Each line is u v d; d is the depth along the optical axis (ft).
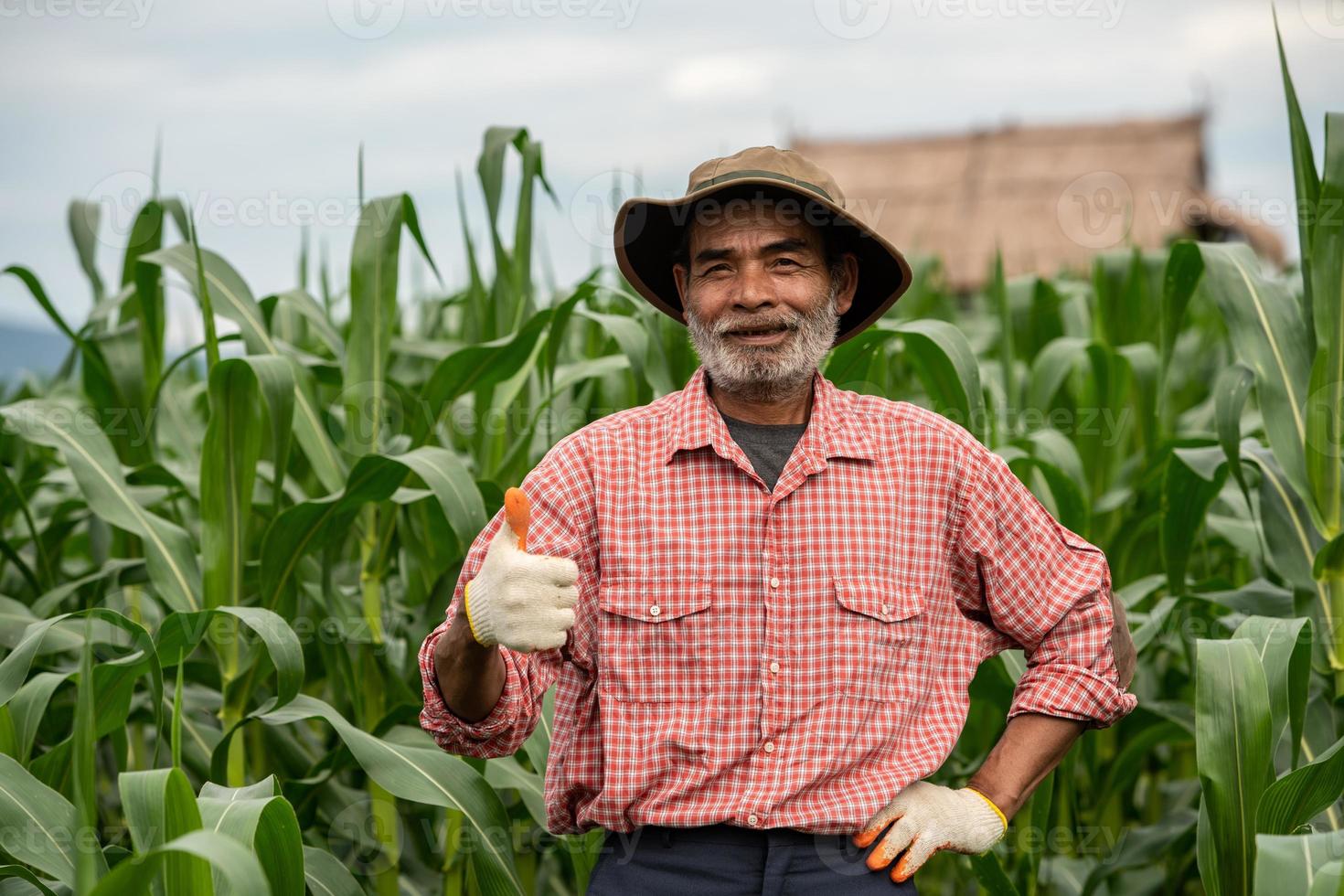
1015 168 66.54
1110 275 15.34
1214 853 7.43
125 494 10.00
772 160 7.12
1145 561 12.56
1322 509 9.44
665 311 8.51
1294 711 8.39
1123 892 11.15
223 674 9.80
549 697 9.64
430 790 8.23
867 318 8.28
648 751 6.70
